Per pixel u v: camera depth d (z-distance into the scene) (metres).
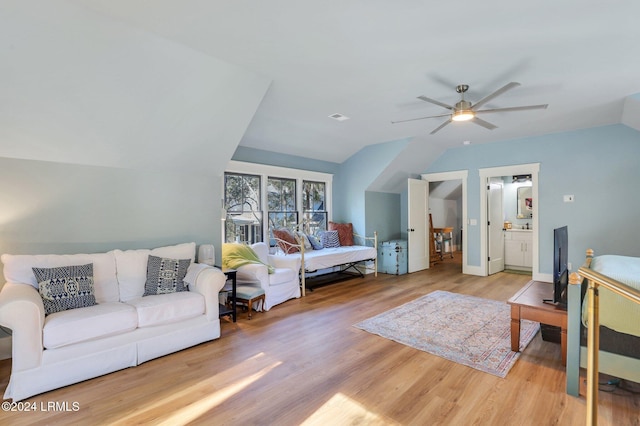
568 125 4.71
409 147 5.57
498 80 3.09
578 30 2.23
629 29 2.21
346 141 5.55
